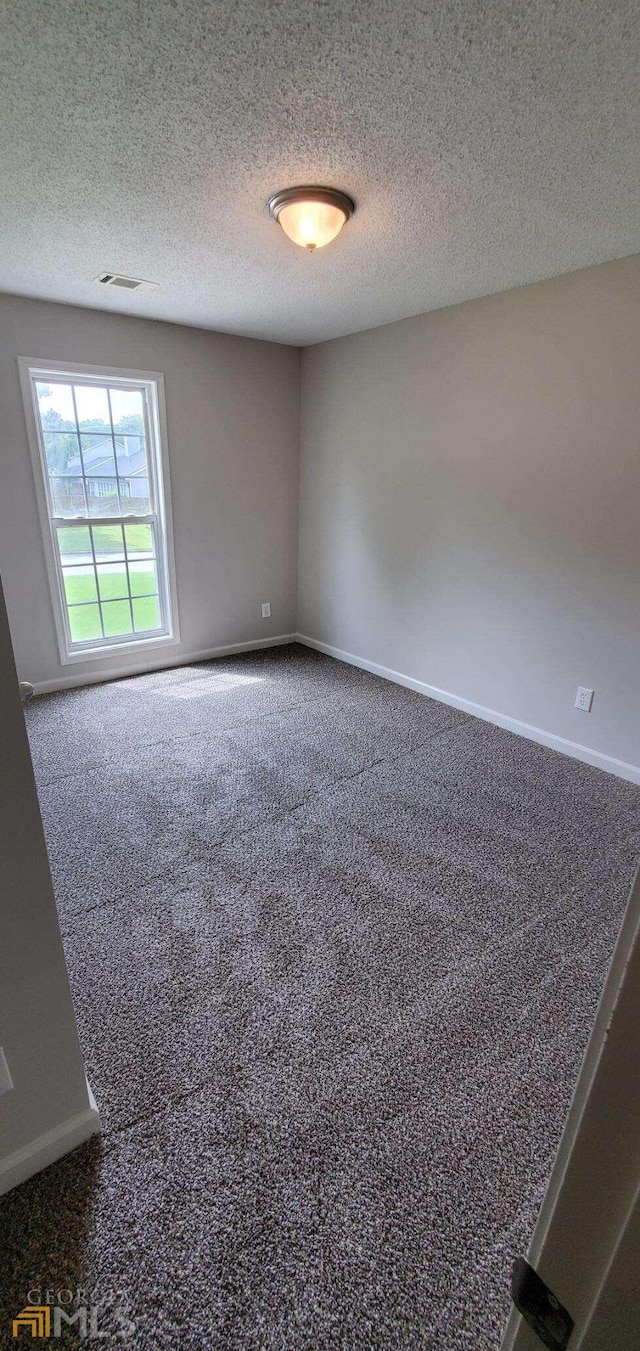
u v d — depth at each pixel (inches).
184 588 159.3
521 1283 16.9
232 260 93.7
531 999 61.8
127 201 73.4
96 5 42.5
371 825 91.7
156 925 70.7
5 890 37.6
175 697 142.3
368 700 142.3
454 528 128.3
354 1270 40.1
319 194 69.7
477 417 117.6
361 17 43.6
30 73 49.2
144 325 131.9
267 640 183.2
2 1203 43.0
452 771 108.7
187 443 147.3
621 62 47.6
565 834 90.0
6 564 129.0
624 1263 13.4
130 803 96.9
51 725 125.8
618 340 92.4
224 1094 51.4
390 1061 54.7
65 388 129.2
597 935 70.7
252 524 167.2
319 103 53.6
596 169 64.1
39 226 81.2
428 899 76.0
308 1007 60.1
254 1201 43.7
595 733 109.8
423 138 59.1
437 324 121.2
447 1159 46.9
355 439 149.2
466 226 79.6
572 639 110.0
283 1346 36.4
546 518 109.3
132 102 53.4
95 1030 57.1
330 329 138.5
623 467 95.9
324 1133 48.5
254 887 77.7
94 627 148.9
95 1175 44.9
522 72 49.1
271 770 108.4
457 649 134.4
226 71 49.2
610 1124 13.7
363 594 158.6
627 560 98.6
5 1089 41.3
